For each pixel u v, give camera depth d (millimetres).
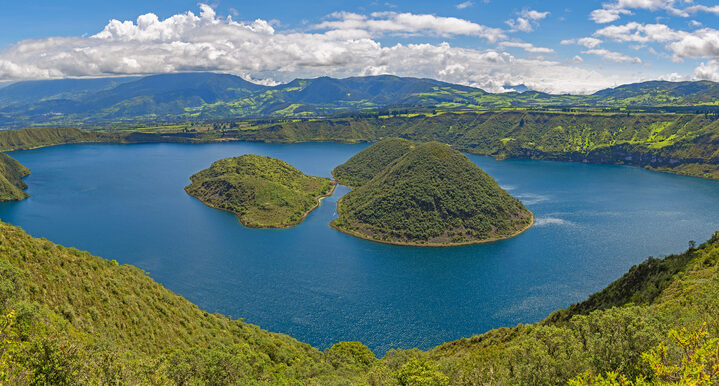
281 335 121438
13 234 79375
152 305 89812
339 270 191250
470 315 152125
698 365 31484
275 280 178875
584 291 167625
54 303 69938
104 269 92188
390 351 115812
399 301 162125
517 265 195500
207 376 64750
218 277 180750
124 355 60344
